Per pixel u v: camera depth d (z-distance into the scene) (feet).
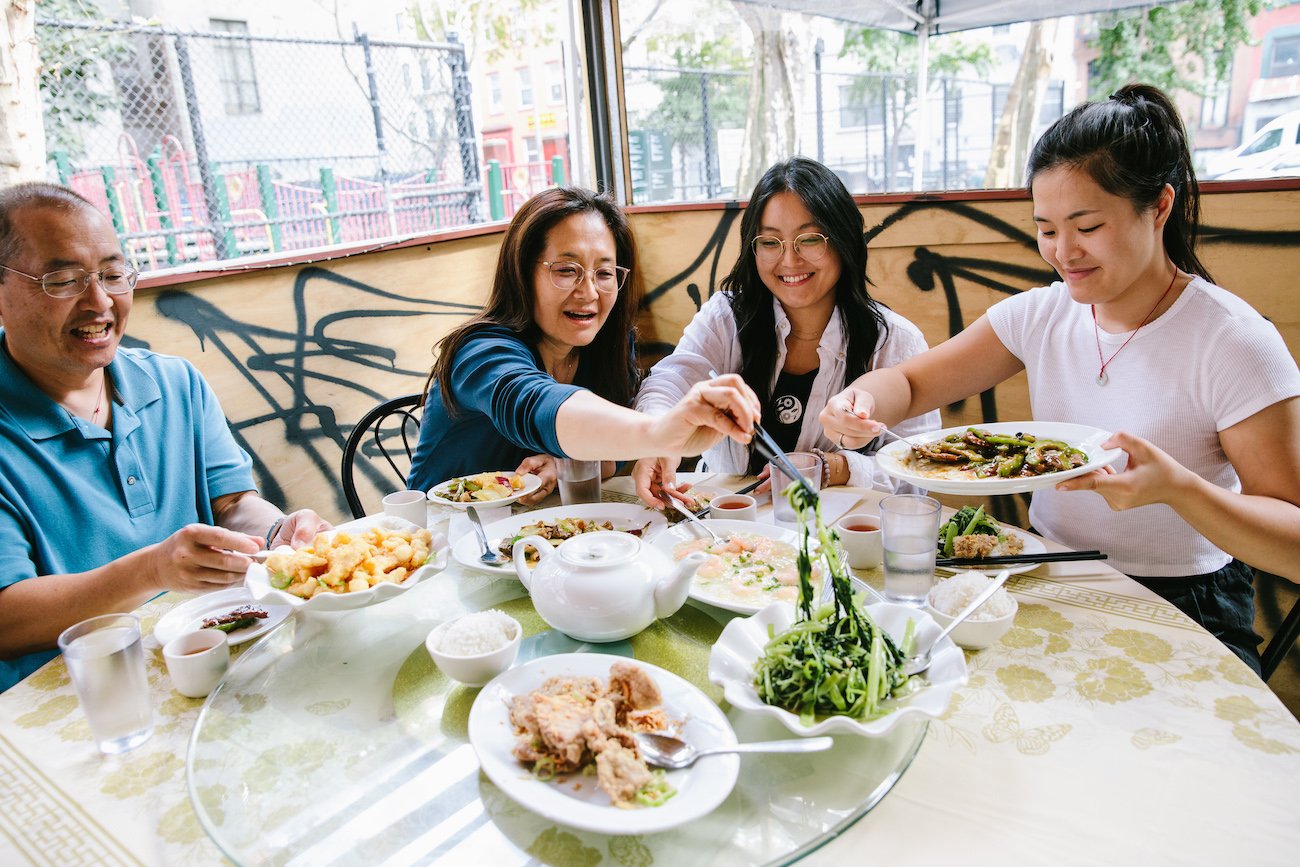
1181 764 2.78
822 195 6.16
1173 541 4.96
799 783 2.71
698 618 3.93
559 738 2.60
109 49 15.58
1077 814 2.56
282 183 17.22
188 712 3.37
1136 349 4.99
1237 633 4.94
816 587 3.91
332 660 3.66
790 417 7.05
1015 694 3.23
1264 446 4.42
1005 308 5.89
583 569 3.53
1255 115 13.29
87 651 3.05
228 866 2.49
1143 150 4.27
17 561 4.21
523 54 25.40
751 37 16.26
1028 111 16.94
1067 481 3.98
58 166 14.21
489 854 2.45
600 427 4.52
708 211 12.55
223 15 19.38
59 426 4.79
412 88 18.86
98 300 4.64
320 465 11.34
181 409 5.52
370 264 11.60
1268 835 2.44
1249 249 8.29
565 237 5.78
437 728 3.12
